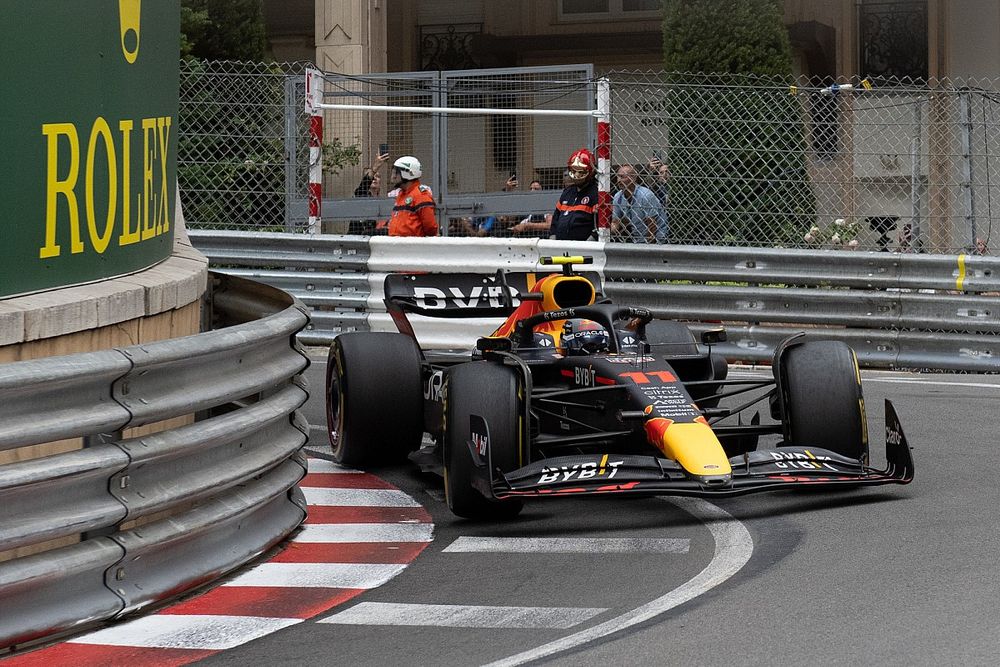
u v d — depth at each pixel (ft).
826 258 74.95
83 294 33.19
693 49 97.30
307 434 40.45
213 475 33.12
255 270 82.69
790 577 31.81
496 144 96.48
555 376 45.14
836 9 136.98
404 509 42.63
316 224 82.69
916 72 137.39
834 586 30.76
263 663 26.91
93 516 28.73
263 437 36.73
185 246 48.55
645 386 39.96
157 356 30.89
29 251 31.78
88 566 28.76
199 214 96.02
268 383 36.65
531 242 77.92
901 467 40.09
